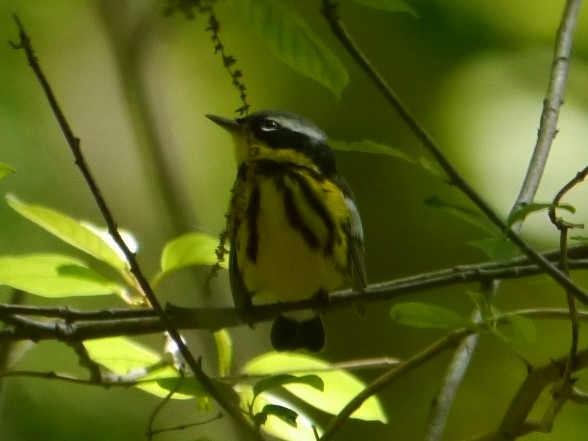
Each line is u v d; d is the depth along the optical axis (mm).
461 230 14062
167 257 7496
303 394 7164
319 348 9883
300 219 8766
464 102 14328
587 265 7812
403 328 14047
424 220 14133
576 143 14398
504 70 14234
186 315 7414
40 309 7211
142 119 9461
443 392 7453
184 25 14320
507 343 6168
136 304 7516
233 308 7516
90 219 13742
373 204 14266
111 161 13969
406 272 14008
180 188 9125
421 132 5801
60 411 11523
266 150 9305
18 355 7941
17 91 14078
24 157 13758
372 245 14133
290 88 14711
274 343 9844
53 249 12812
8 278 6996
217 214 14477
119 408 11641
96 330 7262
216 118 9695
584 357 6816
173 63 14492
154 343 9984
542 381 6938
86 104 14227
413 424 13398
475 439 7199
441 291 13680
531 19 14086
